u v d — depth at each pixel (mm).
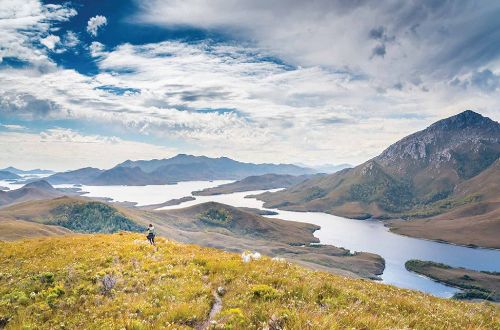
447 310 17188
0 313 16469
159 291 16906
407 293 22125
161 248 29344
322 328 10672
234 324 11836
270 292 14875
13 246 33375
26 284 20016
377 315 13516
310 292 15289
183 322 13078
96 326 13672
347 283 20219
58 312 16109
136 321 13047
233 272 19828
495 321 16125
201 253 27891
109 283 18922
